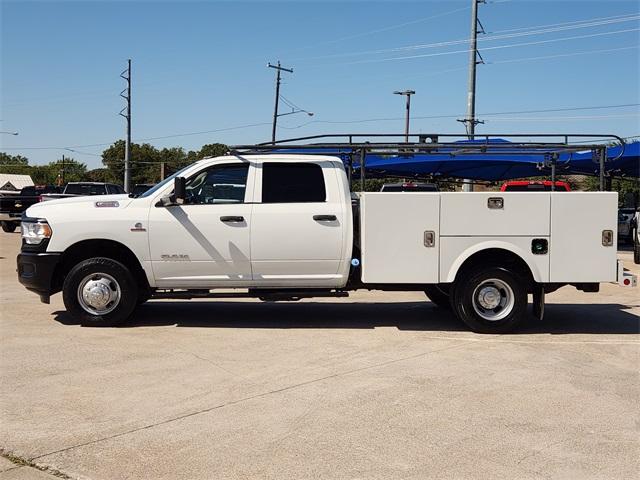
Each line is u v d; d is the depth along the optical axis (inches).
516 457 174.9
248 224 323.3
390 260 322.0
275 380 241.9
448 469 166.7
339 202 328.5
